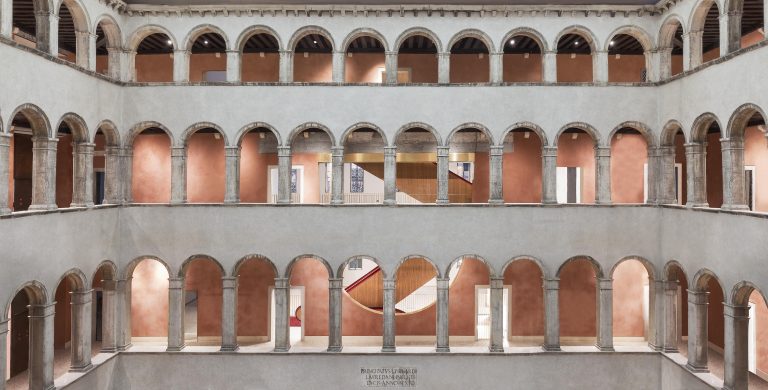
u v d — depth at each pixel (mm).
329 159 24172
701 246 18500
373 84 21266
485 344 23969
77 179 19250
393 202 21156
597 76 21469
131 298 23203
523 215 21078
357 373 20719
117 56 21281
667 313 20859
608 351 20844
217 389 20734
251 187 24578
